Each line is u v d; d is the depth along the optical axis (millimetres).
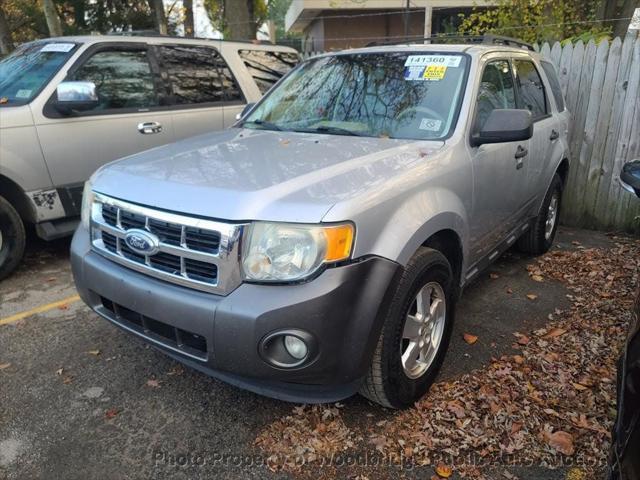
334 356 2303
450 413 2838
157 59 5543
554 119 4848
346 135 3365
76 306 4133
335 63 4012
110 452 2598
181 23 26312
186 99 5719
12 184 4574
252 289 2275
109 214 2732
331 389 2463
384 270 2379
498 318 3893
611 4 8484
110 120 5027
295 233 2236
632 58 5590
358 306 2316
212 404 2943
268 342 2248
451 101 3340
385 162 2777
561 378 3121
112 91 5148
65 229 4781
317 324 2227
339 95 3727
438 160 2916
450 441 2643
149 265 2545
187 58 5836
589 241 5703
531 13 7980
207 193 2410
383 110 3473
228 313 2252
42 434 2717
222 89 6074
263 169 2670
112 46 5219
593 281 4535
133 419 2826
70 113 4734
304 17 17594
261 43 6816
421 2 15289
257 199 2322
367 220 2352
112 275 2658
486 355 3391
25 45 5566
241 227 2279
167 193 2500
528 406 2881
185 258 2404
